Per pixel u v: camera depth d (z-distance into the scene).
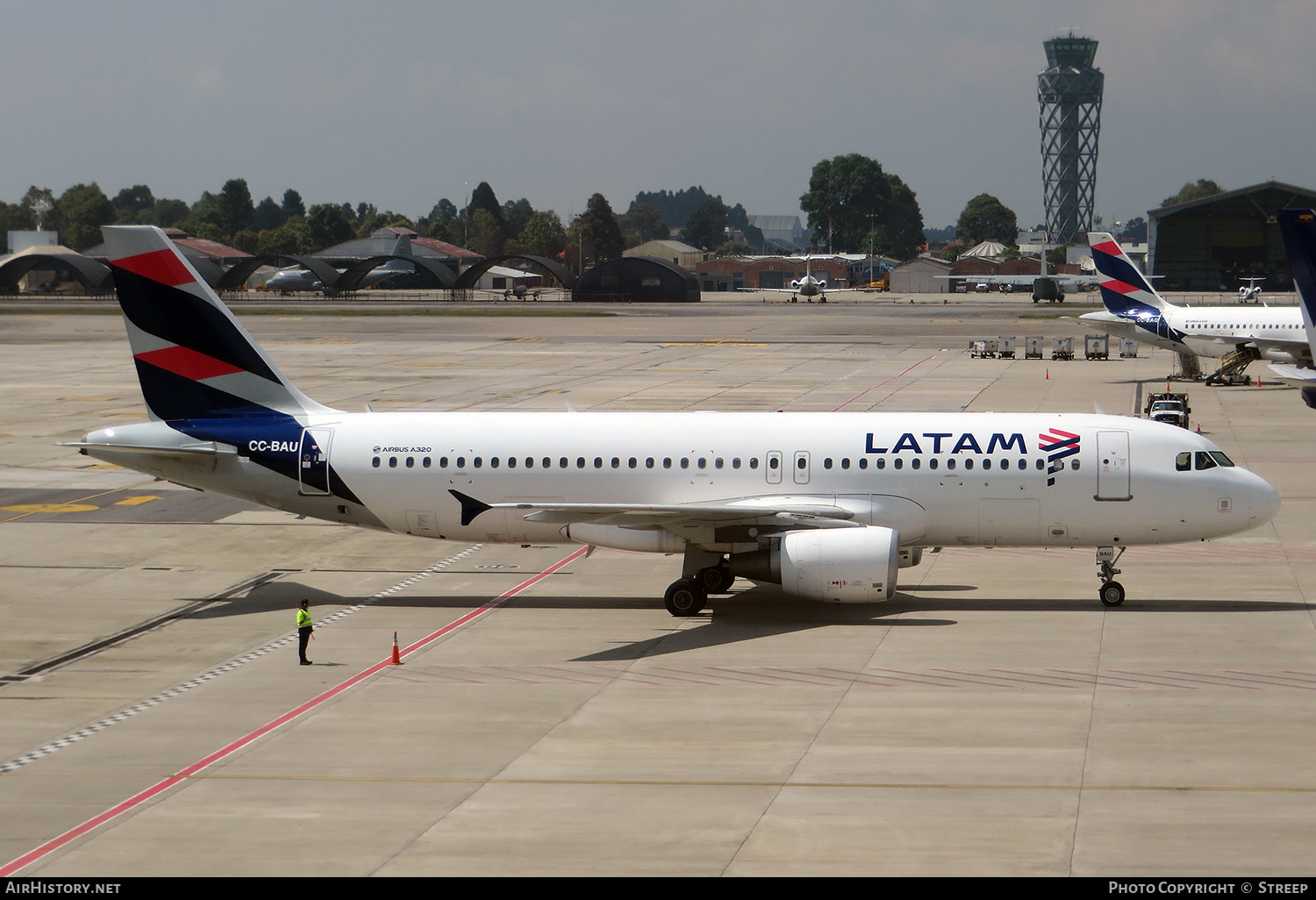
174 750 64.12
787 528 89.19
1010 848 50.09
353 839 52.38
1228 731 63.91
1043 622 86.50
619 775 59.53
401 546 116.44
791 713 68.19
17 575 105.19
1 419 199.25
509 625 89.06
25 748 64.69
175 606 95.31
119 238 95.56
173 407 98.00
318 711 70.12
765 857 49.75
